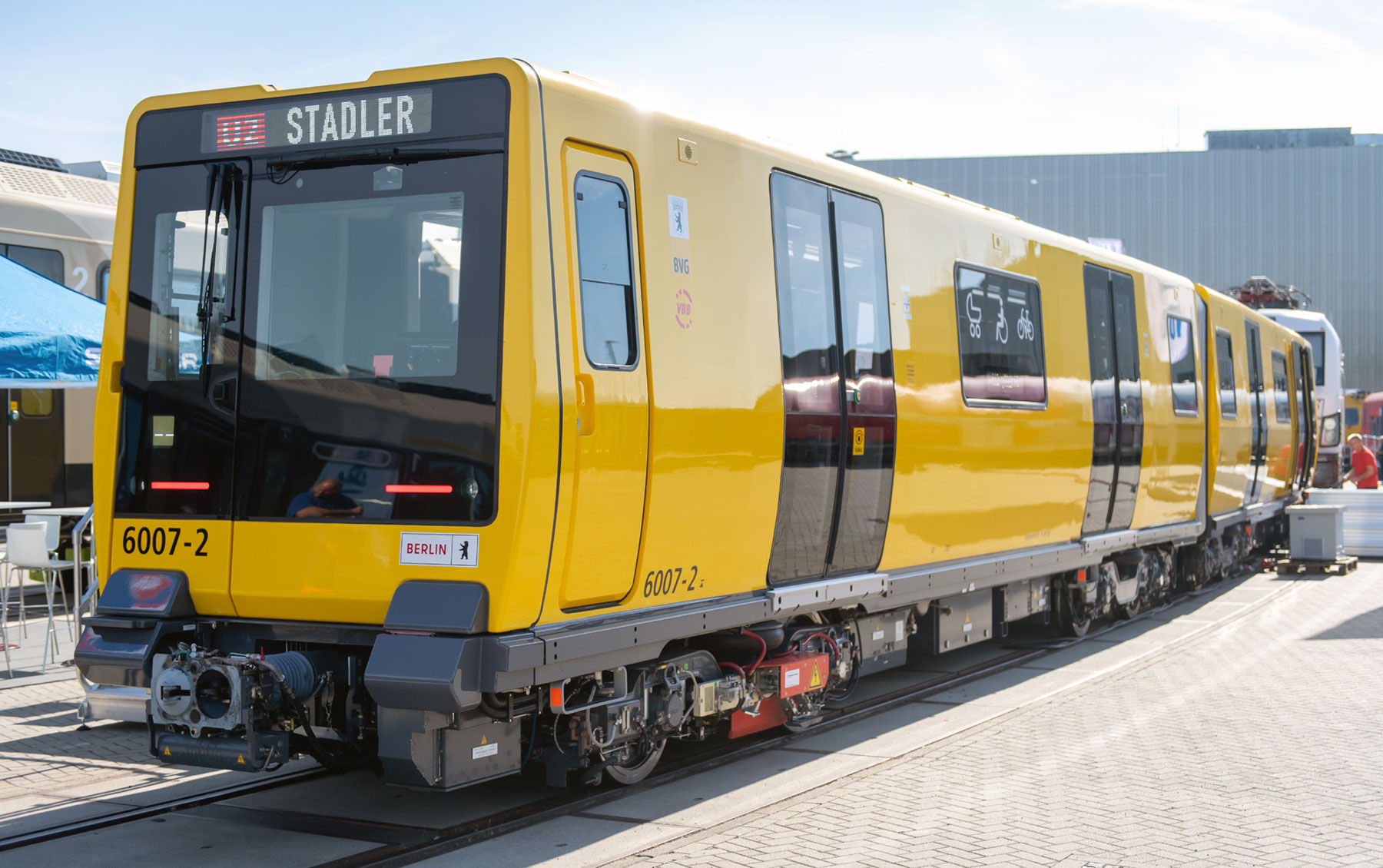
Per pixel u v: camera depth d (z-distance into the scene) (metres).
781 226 6.69
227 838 5.46
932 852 5.19
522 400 4.92
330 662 5.40
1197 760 6.81
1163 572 13.52
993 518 9.09
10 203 12.97
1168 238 62.72
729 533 6.21
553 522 5.07
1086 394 10.71
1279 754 6.92
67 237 13.54
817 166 7.07
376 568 5.12
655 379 5.65
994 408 8.99
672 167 5.88
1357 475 21.00
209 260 5.54
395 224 5.23
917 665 10.30
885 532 7.66
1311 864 5.02
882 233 7.73
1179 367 13.48
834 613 7.67
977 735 7.50
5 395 12.78
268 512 5.36
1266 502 18.84
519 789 6.30
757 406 6.35
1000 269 9.29
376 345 5.22
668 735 6.24
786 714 7.31
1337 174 61.97
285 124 5.46
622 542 5.50
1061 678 9.62
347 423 5.24
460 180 5.11
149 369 5.65
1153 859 5.09
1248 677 9.38
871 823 5.62
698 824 5.62
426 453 5.07
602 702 5.64
